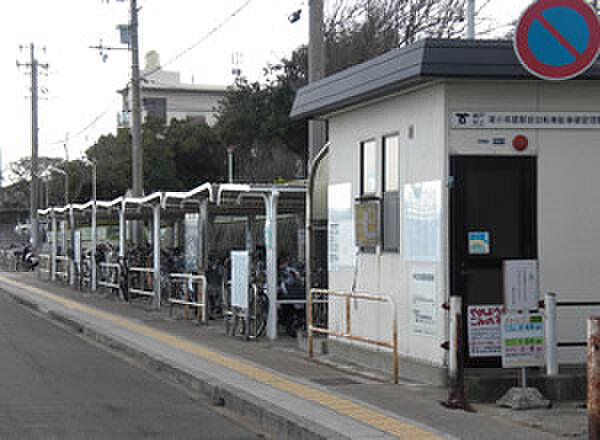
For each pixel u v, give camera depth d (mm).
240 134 40500
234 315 16625
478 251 10609
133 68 29453
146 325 18938
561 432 8336
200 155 52469
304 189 16281
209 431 9250
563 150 10852
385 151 12094
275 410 9391
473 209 10617
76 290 30328
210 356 13969
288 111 39094
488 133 10641
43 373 13000
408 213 11328
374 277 12305
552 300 9914
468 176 10609
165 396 11336
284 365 12914
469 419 8914
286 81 39531
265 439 8945
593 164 10922
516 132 10711
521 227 10758
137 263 25641
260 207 21406
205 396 11367
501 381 9961
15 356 14875
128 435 8914
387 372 11820
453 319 9492
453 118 10547
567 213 10859
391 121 11812
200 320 19141
